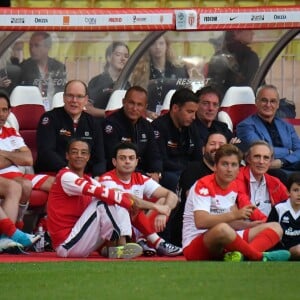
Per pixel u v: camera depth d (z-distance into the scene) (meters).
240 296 23.36
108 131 37.47
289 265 28.94
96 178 36.22
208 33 43.19
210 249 30.39
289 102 43.22
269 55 43.22
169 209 32.69
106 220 31.98
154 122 38.00
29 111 39.59
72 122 37.19
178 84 43.16
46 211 35.38
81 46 42.59
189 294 23.64
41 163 36.94
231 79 43.38
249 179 33.81
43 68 42.31
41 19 39.84
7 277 26.62
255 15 40.59
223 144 32.16
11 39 41.97
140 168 37.66
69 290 24.38
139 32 42.84
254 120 39.00
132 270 27.78
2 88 42.09
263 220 31.73
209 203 30.73
